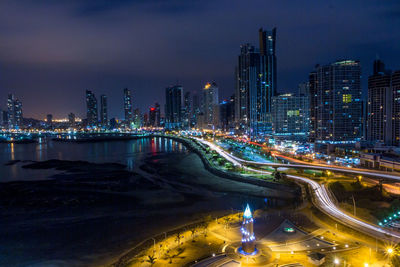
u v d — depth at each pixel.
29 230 131.88
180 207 160.88
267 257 94.62
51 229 132.62
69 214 152.50
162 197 181.50
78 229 132.00
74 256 107.50
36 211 158.25
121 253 108.62
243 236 98.31
